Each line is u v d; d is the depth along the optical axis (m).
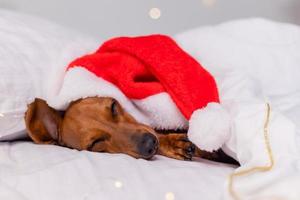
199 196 0.73
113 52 0.98
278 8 1.71
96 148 0.96
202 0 1.64
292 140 0.80
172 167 0.80
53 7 1.51
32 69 0.98
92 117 0.96
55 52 1.04
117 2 1.57
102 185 0.74
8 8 1.46
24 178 0.76
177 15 1.63
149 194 0.73
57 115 0.99
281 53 1.18
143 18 1.60
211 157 0.94
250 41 1.19
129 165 0.80
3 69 0.93
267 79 1.16
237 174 0.74
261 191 0.72
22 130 0.97
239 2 1.68
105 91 0.95
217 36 1.19
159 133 0.98
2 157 0.84
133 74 0.95
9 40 1.00
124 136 0.93
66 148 0.92
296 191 0.70
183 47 1.17
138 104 0.96
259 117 0.83
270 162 0.77
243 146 0.82
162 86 0.94
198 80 0.93
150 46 0.96
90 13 1.55
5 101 0.92
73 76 0.95
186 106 0.91
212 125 0.85
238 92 0.98
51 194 0.73
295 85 1.16
